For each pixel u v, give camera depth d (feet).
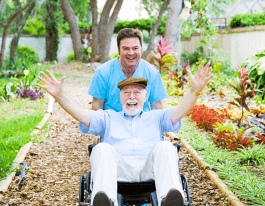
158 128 10.69
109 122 10.64
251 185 13.55
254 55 36.27
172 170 8.95
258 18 64.59
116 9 72.95
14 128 22.56
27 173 16.25
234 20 66.49
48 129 24.18
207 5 38.60
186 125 24.25
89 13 122.52
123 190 9.65
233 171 15.05
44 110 29.45
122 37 11.74
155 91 12.92
